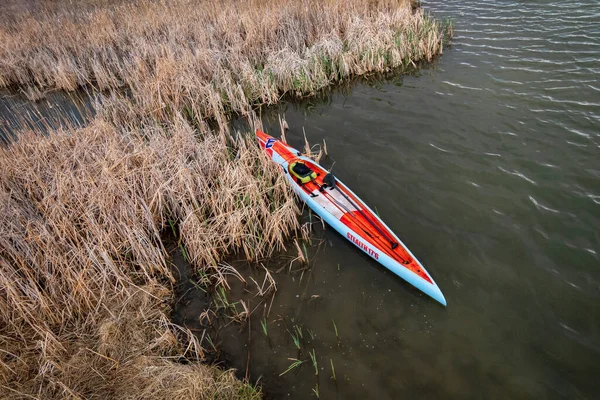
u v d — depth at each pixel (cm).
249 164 889
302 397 506
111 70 1533
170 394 468
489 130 960
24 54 1659
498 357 526
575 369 504
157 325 580
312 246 730
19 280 616
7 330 566
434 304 602
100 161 810
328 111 1162
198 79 1212
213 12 1738
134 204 747
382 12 1554
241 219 729
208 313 625
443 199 788
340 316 602
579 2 1533
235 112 1200
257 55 1434
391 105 1135
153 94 1168
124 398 470
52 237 652
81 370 508
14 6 2309
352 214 739
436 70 1277
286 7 1653
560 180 793
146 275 653
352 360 541
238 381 507
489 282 622
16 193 795
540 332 548
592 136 891
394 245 662
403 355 540
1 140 1117
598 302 576
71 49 1691
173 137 911
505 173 828
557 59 1196
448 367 521
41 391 482
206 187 804
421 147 941
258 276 684
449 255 673
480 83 1158
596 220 700
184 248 747
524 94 1070
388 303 613
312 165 883
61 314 587
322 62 1312
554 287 603
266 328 596
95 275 625
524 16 1509
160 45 1435
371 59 1306
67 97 1430
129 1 2183
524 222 714
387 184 845
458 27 1529
